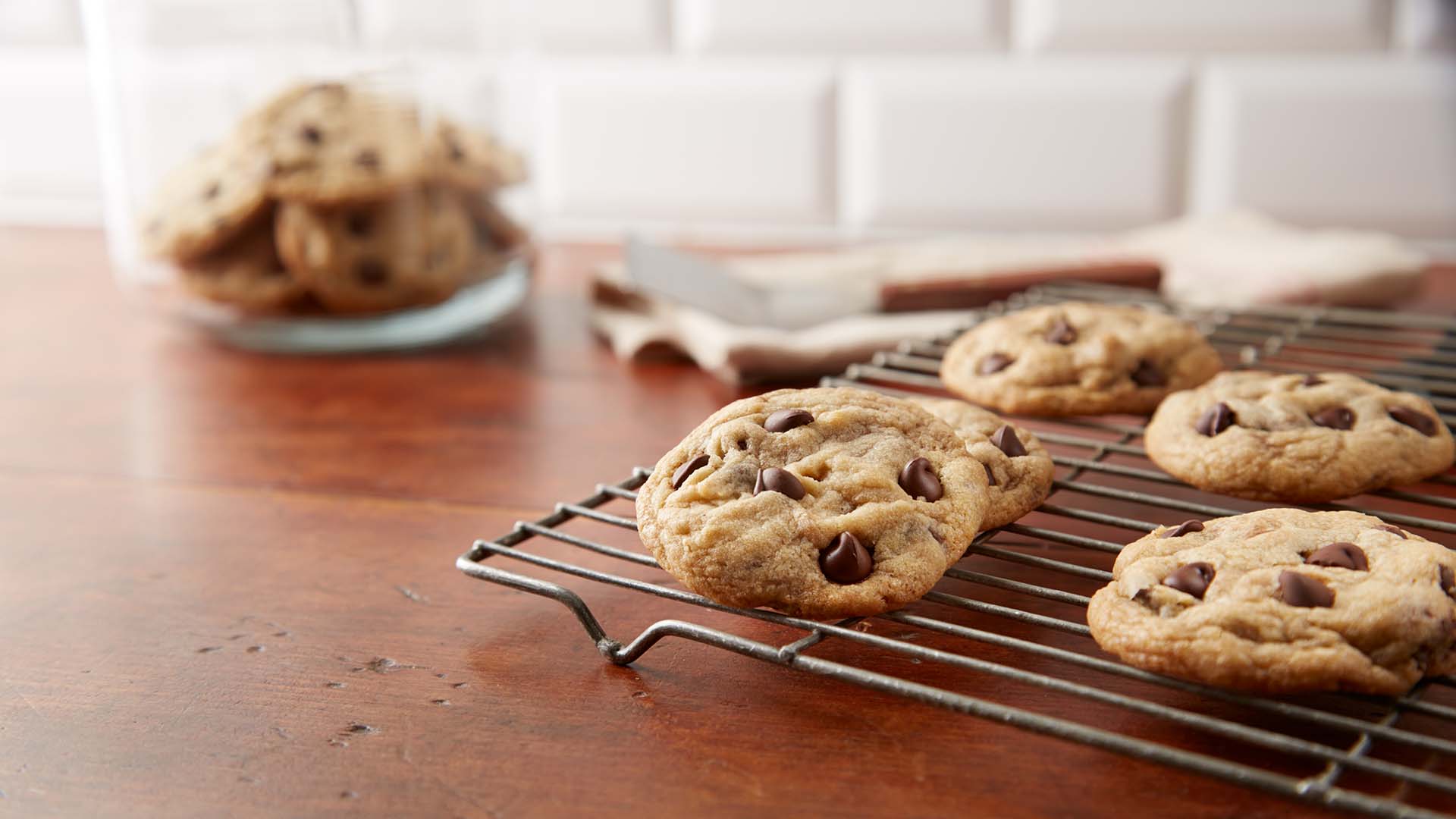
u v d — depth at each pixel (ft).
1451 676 2.47
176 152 3.52
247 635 2.83
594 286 3.73
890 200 4.40
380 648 2.80
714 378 3.47
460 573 2.93
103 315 3.85
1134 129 4.26
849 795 2.42
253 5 3.46
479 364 3.55
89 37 3.54
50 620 2.87
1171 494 3.00
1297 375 3.04
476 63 3.56
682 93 4.42
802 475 2.77
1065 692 2.27
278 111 3.47
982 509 2.78
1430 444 2.92
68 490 3.16
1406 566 2.59
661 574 2.90
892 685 2.33
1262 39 4.17
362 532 3.02
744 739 2.60
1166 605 2.59
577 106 4.46
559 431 3.28
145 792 2.52
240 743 2.67
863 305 3.57
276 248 3.51
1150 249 3.83
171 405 3.42
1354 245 3.62
